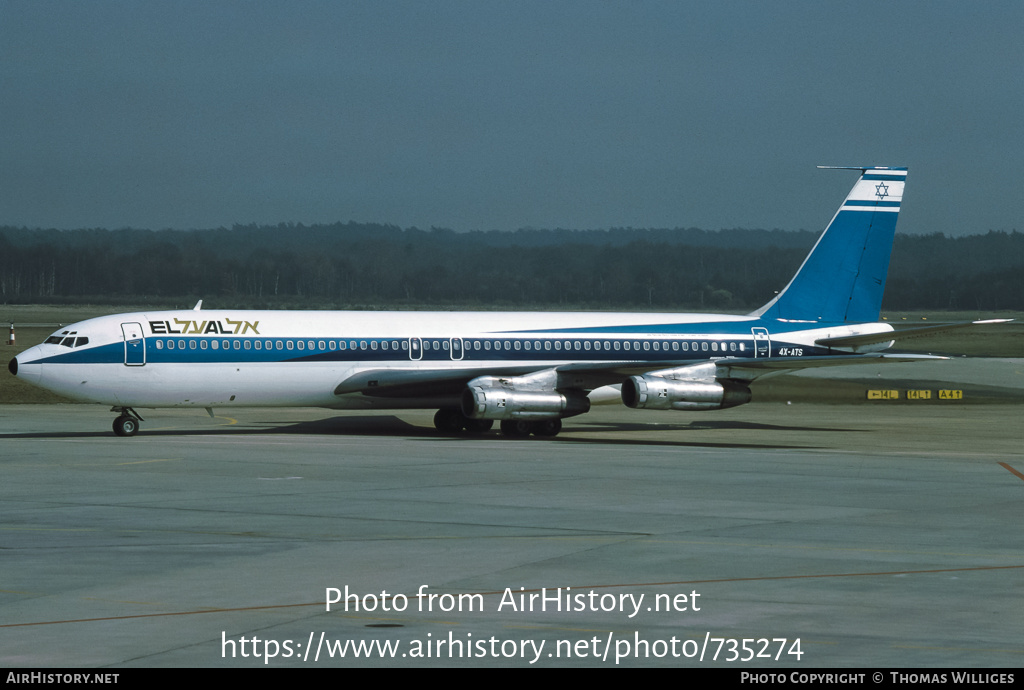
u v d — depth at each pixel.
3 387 154.12
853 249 119.12
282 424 116.69
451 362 106.25
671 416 135.12
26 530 50.84
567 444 95.75
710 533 50.75
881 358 104.00
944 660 30.64
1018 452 91.44
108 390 95.62
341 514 55.78
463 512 56.62
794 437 106.12
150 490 64.44
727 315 117.56
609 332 112.06
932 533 51.06
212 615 35.25
